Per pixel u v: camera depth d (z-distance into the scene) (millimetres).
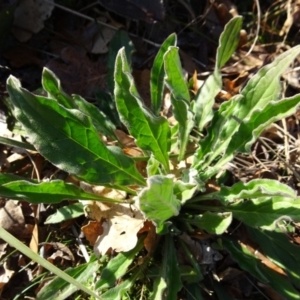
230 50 257
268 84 226
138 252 239
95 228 238
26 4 301
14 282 241
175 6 330
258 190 196
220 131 240
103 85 300
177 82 225
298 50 215
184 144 245
